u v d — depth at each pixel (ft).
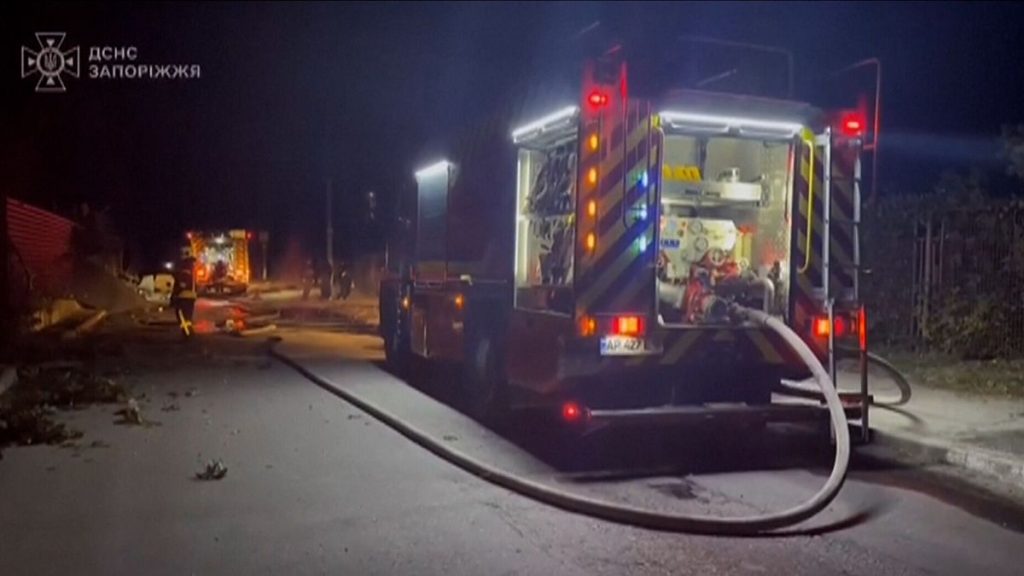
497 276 33.68
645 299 27.20
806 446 30.99
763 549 20.57
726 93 27.94
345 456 29.40
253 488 25.48
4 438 31.42
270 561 19.67
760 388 29.58
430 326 43.01
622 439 31.96
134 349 60.44
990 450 27.76
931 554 20.38
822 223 29.35
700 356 27.76
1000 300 44.50
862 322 29.35
